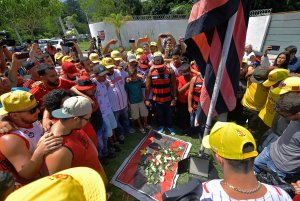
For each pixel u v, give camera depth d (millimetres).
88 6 32094
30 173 2018
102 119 4062
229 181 1383
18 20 22312
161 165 4234
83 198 1043
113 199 3545
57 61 7688
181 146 4809
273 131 3102
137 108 5242
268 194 1323
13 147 2080
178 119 5465
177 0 24344
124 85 5027
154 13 25719
